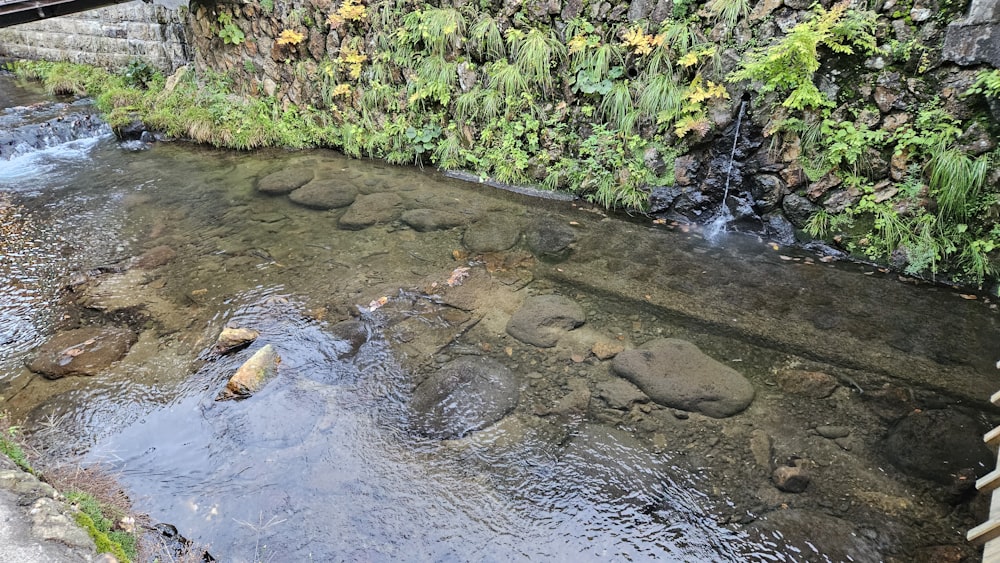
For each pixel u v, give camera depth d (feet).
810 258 17.48
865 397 11.98
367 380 12.44
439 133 24.27
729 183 18.85
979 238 15.49
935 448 10.66
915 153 15.93
